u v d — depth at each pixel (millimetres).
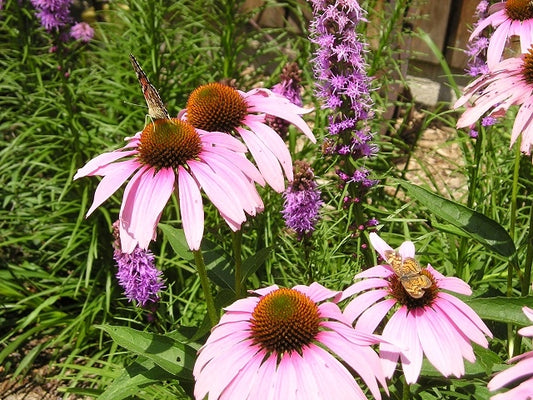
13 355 516
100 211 542
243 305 260
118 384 282
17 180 584
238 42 698
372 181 375
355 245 401
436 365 231
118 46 683
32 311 526
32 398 484
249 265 316
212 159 271
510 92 298
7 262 567
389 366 233
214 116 297
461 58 748
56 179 576
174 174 267
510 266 339
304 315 238
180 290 512
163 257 494
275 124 410
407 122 742
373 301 255
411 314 245
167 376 285
